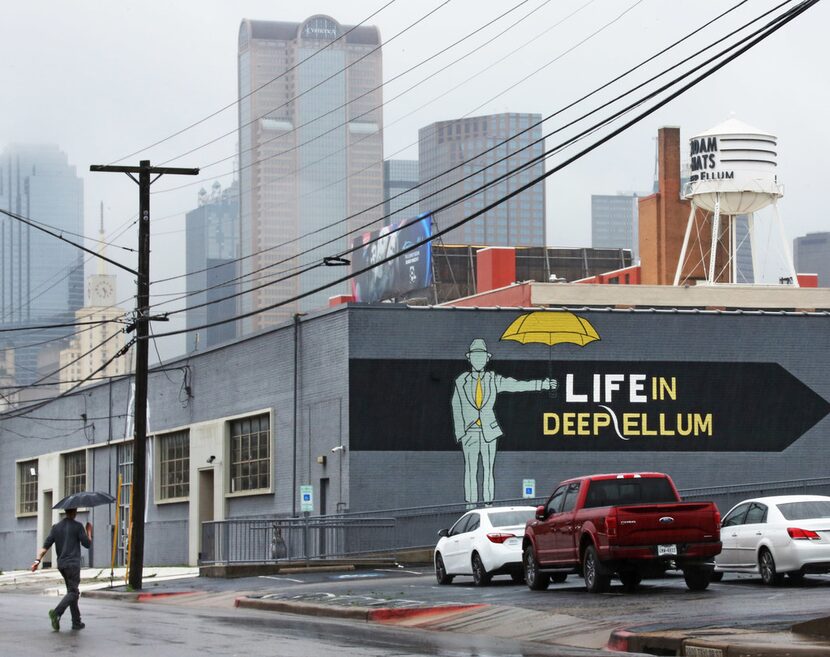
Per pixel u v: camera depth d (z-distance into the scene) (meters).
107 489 67.44
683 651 19.16
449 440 48.81
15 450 78.56
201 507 57.91
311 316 50.72
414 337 48.88
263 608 31.39
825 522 28.58
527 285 67.88
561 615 24.20
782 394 51.69
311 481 50.16
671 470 50.38
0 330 54.12
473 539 33.75
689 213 99.69
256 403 54.19
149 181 43.41
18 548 77.50
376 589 34.03
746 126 81.38
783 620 21.34
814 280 97.88
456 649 20.41
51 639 22.67
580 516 28.56
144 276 43.00
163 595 37.59
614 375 50.28
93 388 68.88
